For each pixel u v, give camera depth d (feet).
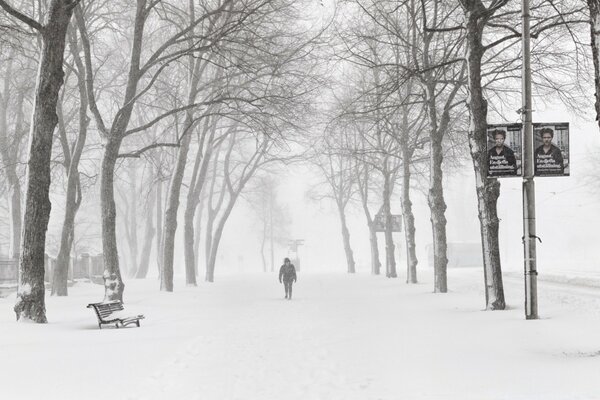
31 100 162.81
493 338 57.47
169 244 152.25
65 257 139.03
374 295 123.24
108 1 149.48
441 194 121.29
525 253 71.67
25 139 191.21
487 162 77.30
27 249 80.07
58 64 81.92
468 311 83.87
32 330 70.59
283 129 137.49
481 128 85.92
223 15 129.80
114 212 110.42
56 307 104.58
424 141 148.66
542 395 35.09
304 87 130.52
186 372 46.80
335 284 171.83
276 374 46.01
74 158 139.64
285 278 125.08
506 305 87.71
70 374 45.39
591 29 46.16
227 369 48.06
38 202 80.53
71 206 139.85
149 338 65.00
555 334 58.44
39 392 39.81
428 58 125.49
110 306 81.61
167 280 151.94
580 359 45.68
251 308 103.24
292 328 73.26
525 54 72.28
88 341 62.13
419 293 121.29
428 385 39.88
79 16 108.06
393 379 42.45
